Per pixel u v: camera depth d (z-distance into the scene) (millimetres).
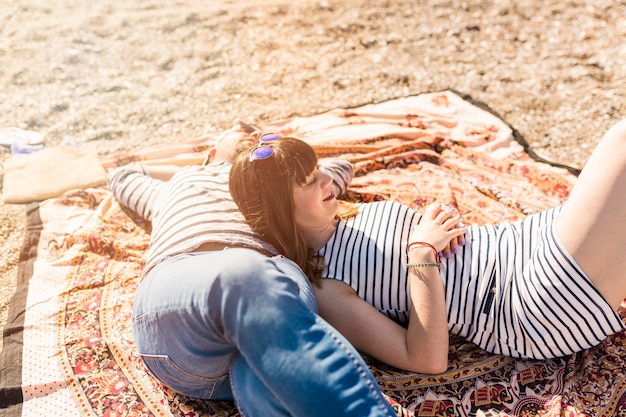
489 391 1989
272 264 1586
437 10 4668
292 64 4059
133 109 3643
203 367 1732
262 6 4719
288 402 1478
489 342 2059
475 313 1997
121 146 3328
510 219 2693
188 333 1630
